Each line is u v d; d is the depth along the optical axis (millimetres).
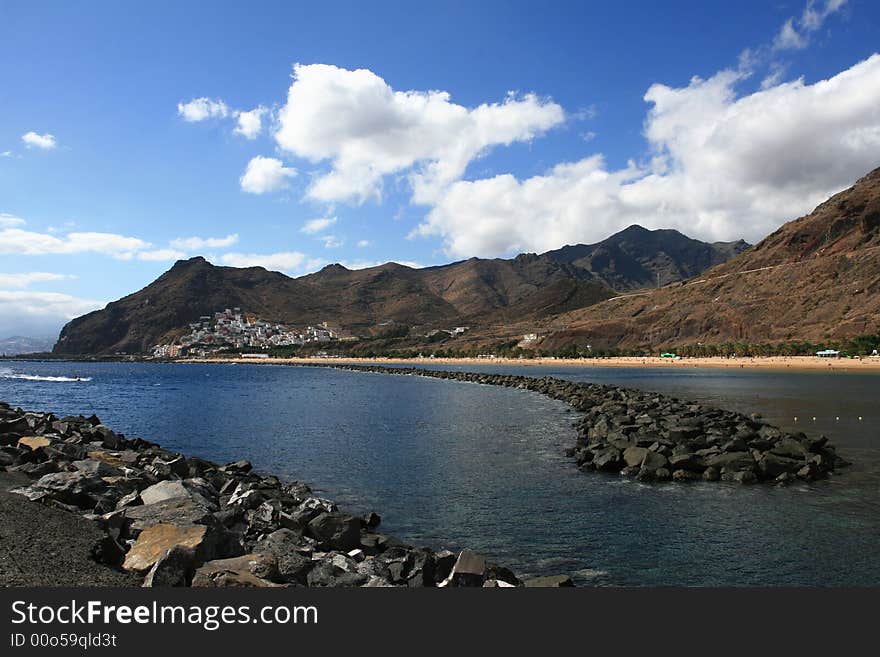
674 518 19047
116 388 100500
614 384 91375
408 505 20750
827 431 37594
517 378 93500
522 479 24844
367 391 85688
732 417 38375
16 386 108500
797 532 17547
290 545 13438
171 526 12031
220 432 40562
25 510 13117
